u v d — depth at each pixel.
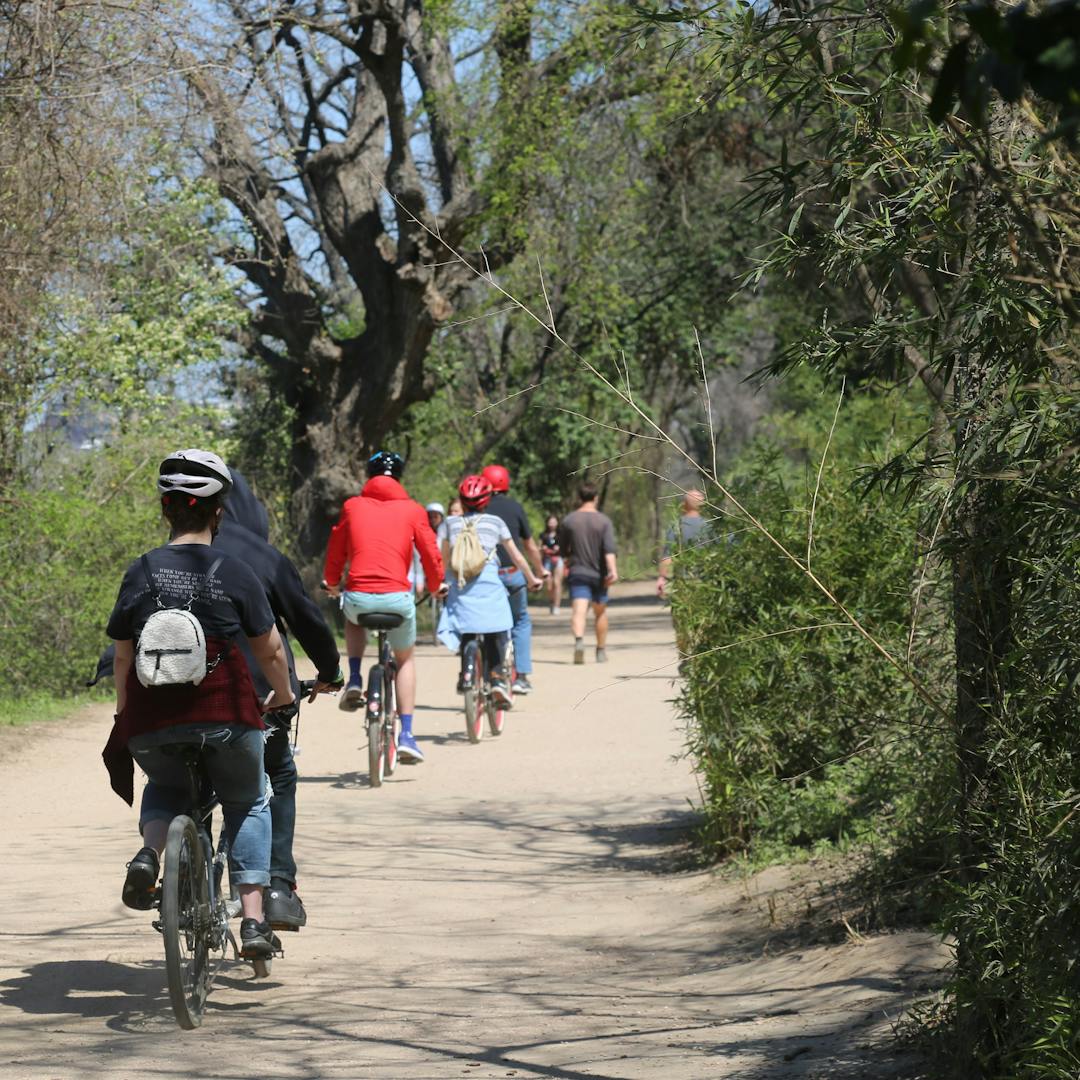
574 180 57.41
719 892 16.17
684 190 63.53
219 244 54.69
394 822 21.41
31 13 27.47
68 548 34.91
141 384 47.66
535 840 20.09
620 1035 10.74
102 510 36.41
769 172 7.86
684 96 49.41
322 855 19.03
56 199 29.34
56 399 40.84
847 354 8.46
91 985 12.17
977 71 3.12
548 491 95.12
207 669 10.47
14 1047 10.18
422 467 76.38
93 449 40.81
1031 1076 7.34
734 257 66.62
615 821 21.38
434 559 24.55
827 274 8.02
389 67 51.06
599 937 14.73
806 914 14.28
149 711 10.49
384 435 61.03
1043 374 6.82
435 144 59.66
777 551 16.19
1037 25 2.93
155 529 38.44
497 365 73.50
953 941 11.84
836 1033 10.27
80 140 29.14
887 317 8.13
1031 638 7.71
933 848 13.78
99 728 30.89
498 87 55.50
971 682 8.62
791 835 16.92
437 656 49.69
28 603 33.34
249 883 11.35
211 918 11.06
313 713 34.50
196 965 10.86
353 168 57.94
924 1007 9.79
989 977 8.12
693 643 17.09
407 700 25.17
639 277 72.75
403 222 53.50
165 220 44.69
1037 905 7.50
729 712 16.84
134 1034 10.66
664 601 17.59
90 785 24.22
